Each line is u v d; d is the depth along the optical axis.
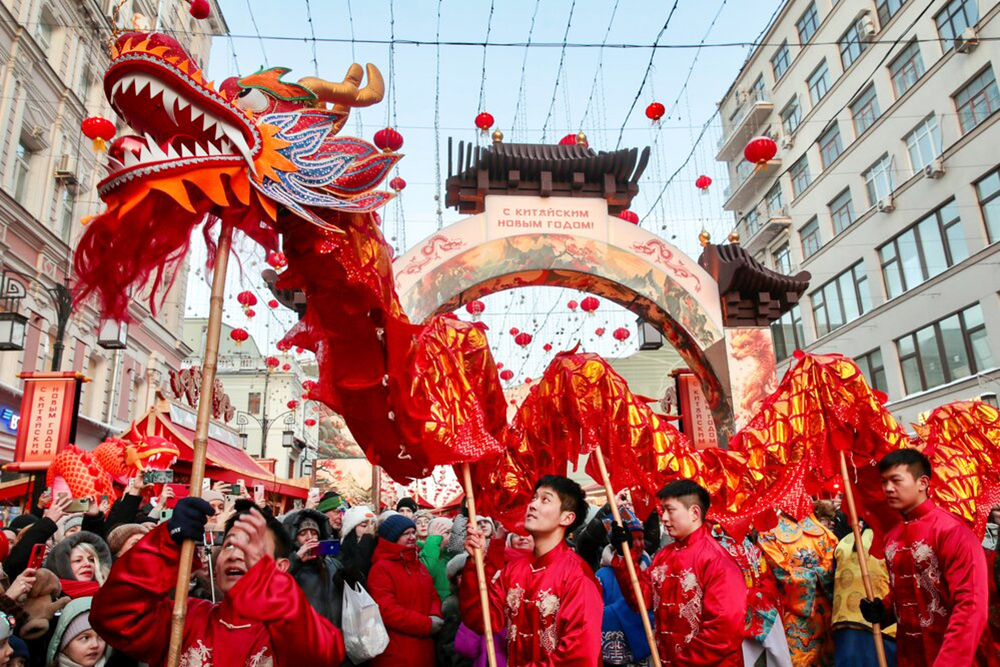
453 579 4.88
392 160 3.46
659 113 9.70
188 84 2.72
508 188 10.14
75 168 18.22
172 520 2.45
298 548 4.32
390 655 4.33
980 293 18.95
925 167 20.47
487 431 4.10
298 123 3.25
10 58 15.52
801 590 4.66
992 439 4.67
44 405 9.40
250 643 2.56
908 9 21.70
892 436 4.32
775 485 4.29
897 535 3.77
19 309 15.42
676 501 3.73
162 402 12.30
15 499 9.61
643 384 20.31
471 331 4.22
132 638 2.44
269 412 34.97
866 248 23.61
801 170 27.50
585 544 4.76
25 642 3.25
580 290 10.56
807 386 4.47
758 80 30.22
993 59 18.55
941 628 3.44
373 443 4.21
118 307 2.83
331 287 3.54
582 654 3.17
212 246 3.06
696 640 3.41
